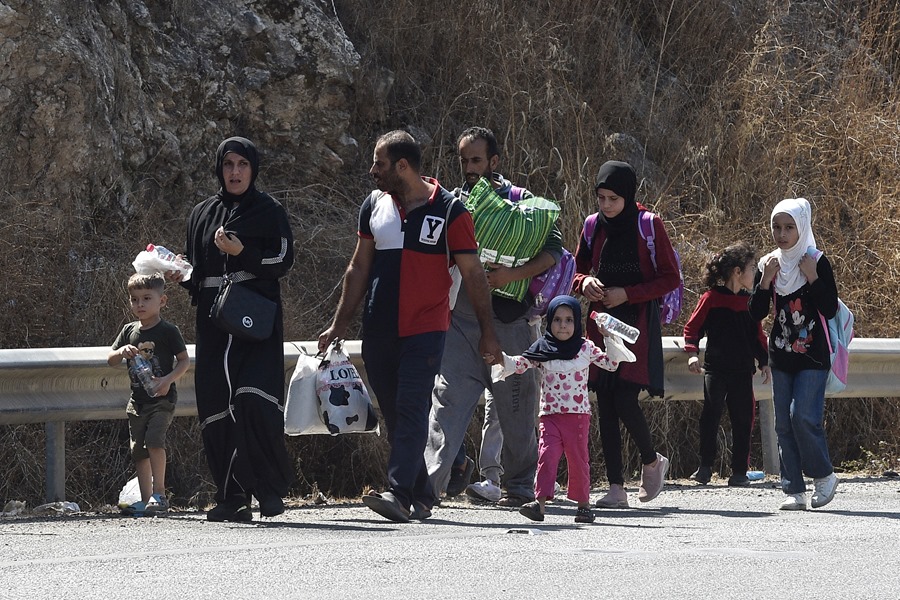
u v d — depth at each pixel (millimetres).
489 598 7707
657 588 8156
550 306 13406
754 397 18906
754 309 14930
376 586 8117
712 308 18594
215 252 12625
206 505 17250
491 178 15477
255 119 23469
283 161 23672
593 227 15594
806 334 14484
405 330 12391
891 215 25234
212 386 12516
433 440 14375
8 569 8812
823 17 30500
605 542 10602
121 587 8016
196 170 22578
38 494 17016
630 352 13828
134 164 21453
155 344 14062
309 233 21969
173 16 22766
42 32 19906
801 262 14445
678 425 21016
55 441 14805
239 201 12734
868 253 24391
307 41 23922
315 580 8336
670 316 15711
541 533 11422
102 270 19438
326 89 24000
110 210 20766
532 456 14984
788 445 14688
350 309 13141
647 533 11477
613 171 15211
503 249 14469
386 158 12438
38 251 18922
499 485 15562
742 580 8516
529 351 13344
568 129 24672
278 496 12586
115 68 21078
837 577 8672
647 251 15195
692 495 16703
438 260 12453
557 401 13195
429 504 13211
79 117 20094
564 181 23594
